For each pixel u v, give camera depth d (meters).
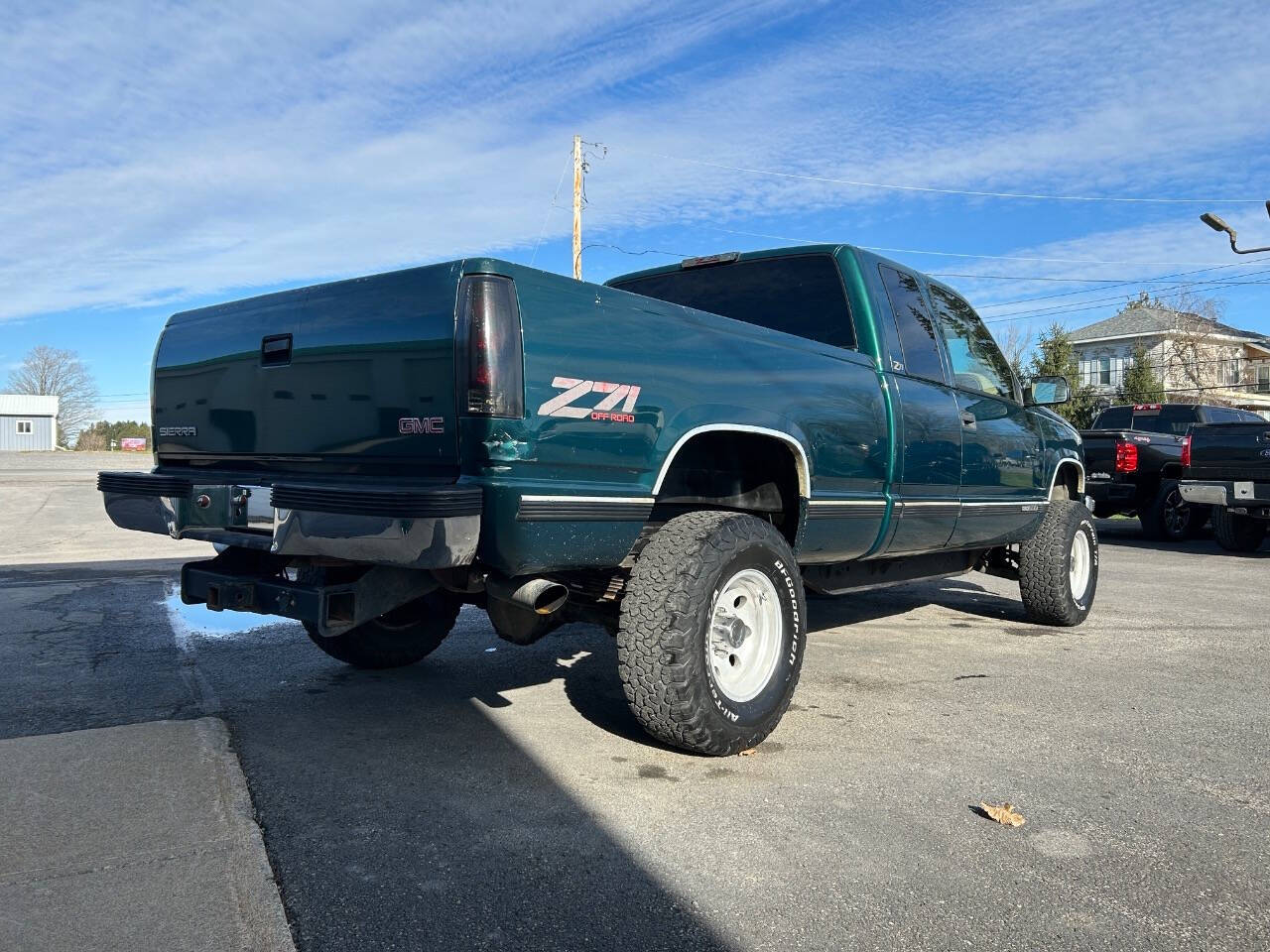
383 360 3.23
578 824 3.02
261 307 3.72
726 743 3.55
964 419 5.38
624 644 3.46
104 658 5.25
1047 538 6.39
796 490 4.16
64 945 2.23
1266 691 4.84
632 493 3.36
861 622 6.77
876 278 4.97
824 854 2.83
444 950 2.27
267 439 3.69
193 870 2.64
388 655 4.96
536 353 3.06
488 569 3.37
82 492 21.52
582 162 27.61
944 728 4.14
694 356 3.63
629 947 2.30
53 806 3.06
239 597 3.61
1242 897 2.60
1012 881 2.68
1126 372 41.34
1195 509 13.42
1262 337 47.16
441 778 3.40
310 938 2.31
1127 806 3.26
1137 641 6.13
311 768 3.50
